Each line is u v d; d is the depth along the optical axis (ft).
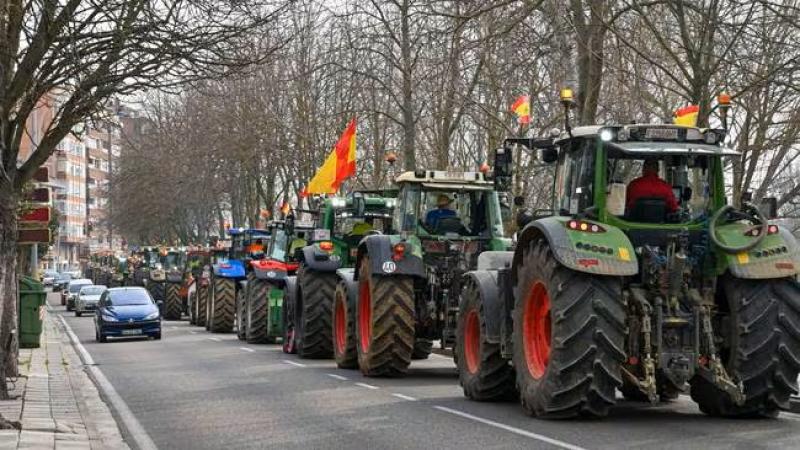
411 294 51.06
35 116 76.64
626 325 33.37
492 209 52.65
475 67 82.28
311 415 38.17
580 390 32.94
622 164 35.37
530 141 38.75
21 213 60.49
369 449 30.25
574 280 32.99
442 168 85.46
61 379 52.26
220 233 181.88
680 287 33.04
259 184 145.07
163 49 41.65
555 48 59.62
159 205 169.78
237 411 40.16
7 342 43.37
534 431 32.22
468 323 42.14
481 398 40.98
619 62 68.28
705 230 34.40
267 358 67.72
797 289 33.47
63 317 160.97
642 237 34.37
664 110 69.31
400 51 93.76
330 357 67.36
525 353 36.09
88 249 340.59
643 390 32.42
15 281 49.55
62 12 40.60
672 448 28.27
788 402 33.86
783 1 58.95
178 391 48.08
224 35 42.34
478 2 60.44
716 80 64.80
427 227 52.47
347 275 58.39
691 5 53.47
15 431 32.96
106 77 42.50
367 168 116.37
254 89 120.57
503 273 38.93
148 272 158.30
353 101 111.86
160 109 143.84
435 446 30.22
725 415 35.09
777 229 33.88
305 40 110.83
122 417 39.27
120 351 78.48
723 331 33.88
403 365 51.47
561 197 37.76
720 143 35.01
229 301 103.60
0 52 39.06
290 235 84.89
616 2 62.34
